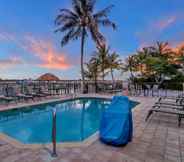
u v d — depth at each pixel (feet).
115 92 47.09
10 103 27.02
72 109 29.17
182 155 9.93
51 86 39.55
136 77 78.79
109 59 81.46
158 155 9.89
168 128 14.97
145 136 12.91
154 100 33.24
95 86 49.01
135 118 18.53
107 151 10.28
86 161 9.07
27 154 9.75
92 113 26.50
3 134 13.33
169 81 68.74
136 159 9.38
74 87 46.57
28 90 33.88
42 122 21.16
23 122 20.97
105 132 11.61
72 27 47.85
